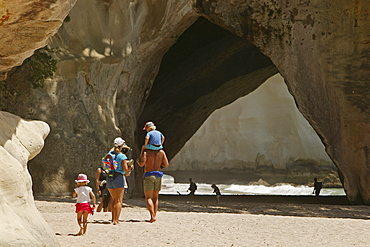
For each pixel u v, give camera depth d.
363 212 28.97
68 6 9.01
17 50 9.69
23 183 8.30
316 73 38.78
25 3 8.31
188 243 13.59
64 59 34.59
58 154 32.62
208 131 141.00
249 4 40.06
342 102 38.00
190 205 30.22
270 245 13.58
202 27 49.41
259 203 36.34
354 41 37.84
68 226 16.77
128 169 17.55
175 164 146.00
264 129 132.50
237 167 135.50
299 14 39.06
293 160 127.19
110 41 37.44
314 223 18.34
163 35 40.44
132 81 39.78
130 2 38.50
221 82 52.19
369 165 36.81
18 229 7.66
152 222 17.86
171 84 51.34
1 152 8.03
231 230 16.20
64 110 33.94
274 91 131.12
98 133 34.97
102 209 24.22
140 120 50.94
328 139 38.41
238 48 50.00
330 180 121.12
